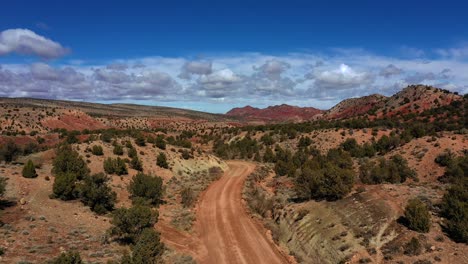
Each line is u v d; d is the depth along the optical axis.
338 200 35.56
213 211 43.91
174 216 40.59
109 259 25.14
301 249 30.62
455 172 48.81
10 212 32.06
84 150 57.66
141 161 58.16
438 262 21.91
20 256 23.19
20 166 47.56
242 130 131.88
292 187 52.16
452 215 26.30
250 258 30.58
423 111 136.50
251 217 41.69
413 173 53.28
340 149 82.19
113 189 46.06
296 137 106.69
